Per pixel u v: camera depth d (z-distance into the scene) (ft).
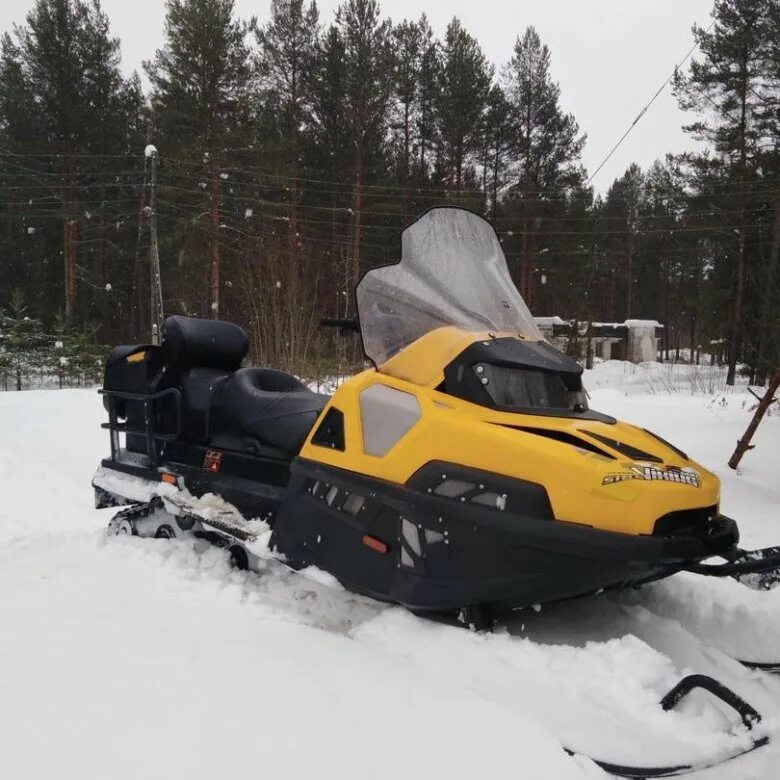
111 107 102.89
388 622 9.52
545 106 97.55
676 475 8.87
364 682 7.88
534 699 7.80
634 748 6.97
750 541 15.01
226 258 82.02
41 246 105.81
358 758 6.44
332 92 90.17
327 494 10.48
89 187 100.32
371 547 9.77
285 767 6.27
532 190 97.40
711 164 83.56
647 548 8.14
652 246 159.74
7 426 33.50
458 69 94.07
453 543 9.00
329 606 10.30
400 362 10.50
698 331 93.56
